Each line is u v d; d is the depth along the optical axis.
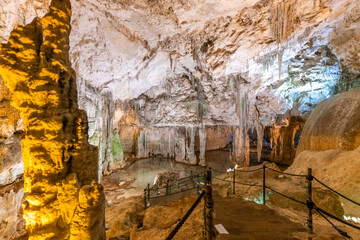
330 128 8.80
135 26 9.48
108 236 5.75
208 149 24.48
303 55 11.91
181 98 17.45
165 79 16.89
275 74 12.51
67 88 3.53
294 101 15.19
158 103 19.27
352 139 7.56
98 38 9.82
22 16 6.49
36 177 3.13
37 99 3.19
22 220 6.03
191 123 17.34
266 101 14.98
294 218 4.01
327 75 12.35
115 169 16.66
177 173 13.37
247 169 8.56
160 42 11.09
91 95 13.02
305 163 8.63
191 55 12.05
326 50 11.50
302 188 6.16
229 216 3.87
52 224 3.08
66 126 3.35
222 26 9.22
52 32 3.39
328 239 2.77
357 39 9.56
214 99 15.62
